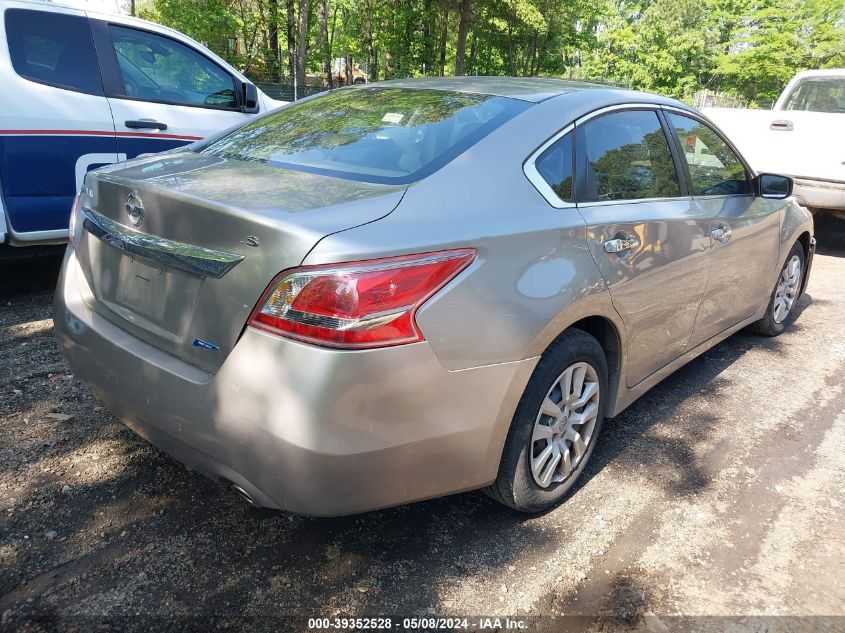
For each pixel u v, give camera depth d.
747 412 3.69
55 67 4.58
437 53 28.80
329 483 1.90
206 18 18.30
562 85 3.10
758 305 4.37
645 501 2.80
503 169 2.40
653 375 3.27
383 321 1.87
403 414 1.95
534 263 2.29
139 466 2.80
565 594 2.25
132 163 2.68
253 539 2.42
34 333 4.10
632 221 2.79
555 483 2.65
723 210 3.59
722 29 37.09
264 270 1.89
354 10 27.19
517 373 2.22
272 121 3.07
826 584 2.38
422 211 2.10
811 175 7.51
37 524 2.41
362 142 2.60
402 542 2.46
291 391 1.84
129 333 2.30
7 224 4.41
